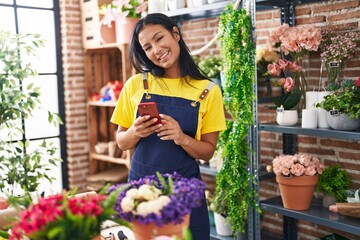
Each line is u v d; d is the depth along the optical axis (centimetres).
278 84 262
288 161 247
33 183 312
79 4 436
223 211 298
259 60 280
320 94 246
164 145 191
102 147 440
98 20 408
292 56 269
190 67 196
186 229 100
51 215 96
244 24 257
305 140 296
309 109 247
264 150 325
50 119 324
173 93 195
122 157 415
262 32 315
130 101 201
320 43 264
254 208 271
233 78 266
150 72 199
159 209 112
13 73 305
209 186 364
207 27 352
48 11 430
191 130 192
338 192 248
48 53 434
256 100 265
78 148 446
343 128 226
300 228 305
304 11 285
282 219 316
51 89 439
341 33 267
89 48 429
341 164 277
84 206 101
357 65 261
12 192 315
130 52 197
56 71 439
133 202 114
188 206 115
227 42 264
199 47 362
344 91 233
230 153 271
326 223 234
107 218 110
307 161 246
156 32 179
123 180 431
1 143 316
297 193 248
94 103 430
